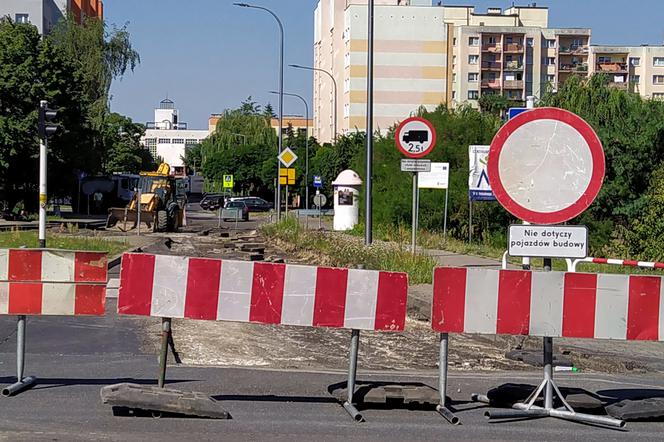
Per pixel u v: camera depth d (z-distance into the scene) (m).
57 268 8.35
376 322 7.98
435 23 90.12
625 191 35.69
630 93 38.78
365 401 8.00
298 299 7.98
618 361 11.05
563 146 7.71
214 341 11.89
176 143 184.62
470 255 24.98
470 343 12.64
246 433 7.04
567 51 112.62
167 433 6.97
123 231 42.12
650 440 7.16
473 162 24.66
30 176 50.94
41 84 49.94
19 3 77.88
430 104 90.44
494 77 109.38
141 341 11.46
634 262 12.27
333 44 99.75
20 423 7.12
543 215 7.73
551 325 7.80
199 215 73.12
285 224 37.75
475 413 7.96
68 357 10.12
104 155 65.69
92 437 6.77
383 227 34.06
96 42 65.69
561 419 7.79
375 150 40.38
